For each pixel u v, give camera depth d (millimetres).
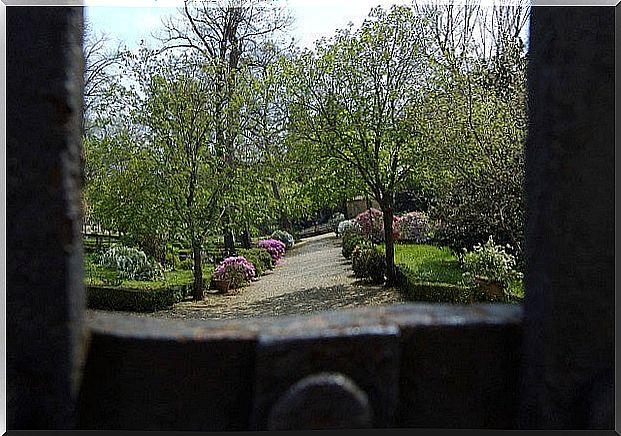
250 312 6477
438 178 7355
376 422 1202
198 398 1237
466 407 1315
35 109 1136
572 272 1216
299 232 19047
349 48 7203
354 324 1265
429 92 7000
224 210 7715
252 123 7867
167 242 8070
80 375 1203
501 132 5855
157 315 6344
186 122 7270
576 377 1220
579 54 1207
